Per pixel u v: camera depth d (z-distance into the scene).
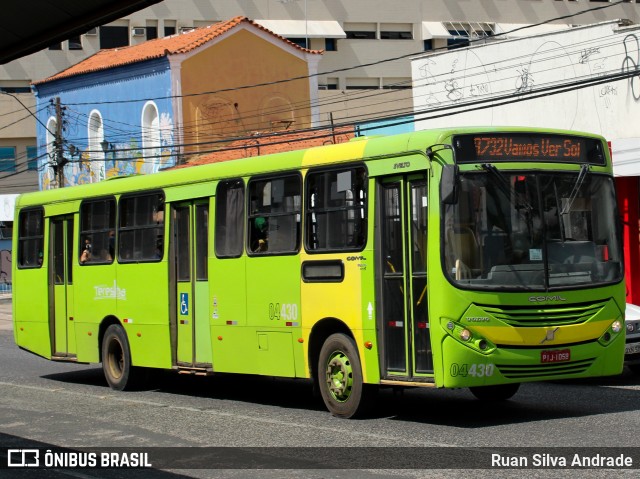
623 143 24.44
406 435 11.34
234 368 14.62
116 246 17.47
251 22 42.91
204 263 15.34
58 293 19.17
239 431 12.23
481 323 11.35
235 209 14.68
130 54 44.94
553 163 12.10
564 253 11.92
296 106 44.28
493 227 11.59
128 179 17.39
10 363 23.38
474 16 68.62
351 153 12.67
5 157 61.88
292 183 13.62
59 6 11.50
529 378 11.64
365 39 66.88
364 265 12.33
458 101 30.45
